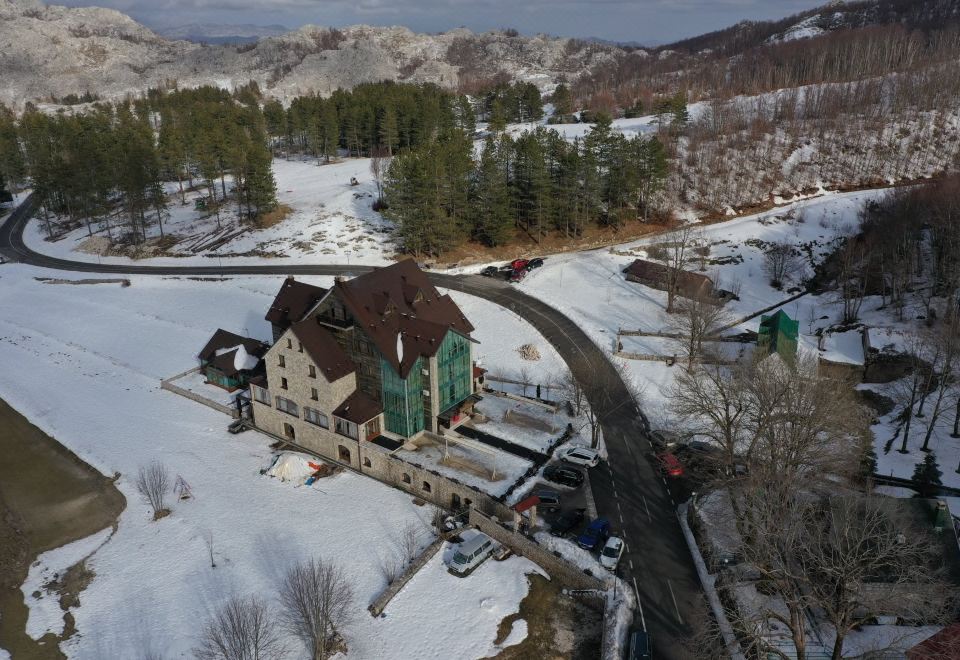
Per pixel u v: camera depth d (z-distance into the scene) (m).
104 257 148.88
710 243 134.88
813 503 54.47
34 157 186.25
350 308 68.56
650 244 134.50
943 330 75.69
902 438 73.00
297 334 69.94
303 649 48.50
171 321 112.00
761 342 86.81
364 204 157.75
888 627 46.88
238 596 54.19
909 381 81.88
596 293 115.25
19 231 171.50
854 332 94.62
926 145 172.75
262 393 78.75
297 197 167.00
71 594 56.38
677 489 64.44
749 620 42.38
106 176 158.50
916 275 111.75
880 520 46.84
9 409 88.19
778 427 56.84
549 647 48.72
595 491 64.00
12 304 125.56
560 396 81.69
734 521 57.69
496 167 130.25
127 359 100.25
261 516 64.31
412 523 62.31
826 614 47.97
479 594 53.28
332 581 52.75
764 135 180.38
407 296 74.12
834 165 167.88
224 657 47.25
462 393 74.69
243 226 152.12
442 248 131.50
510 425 74.25
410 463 66.50
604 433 73.75
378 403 71.38
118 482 71.50
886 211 128.88
